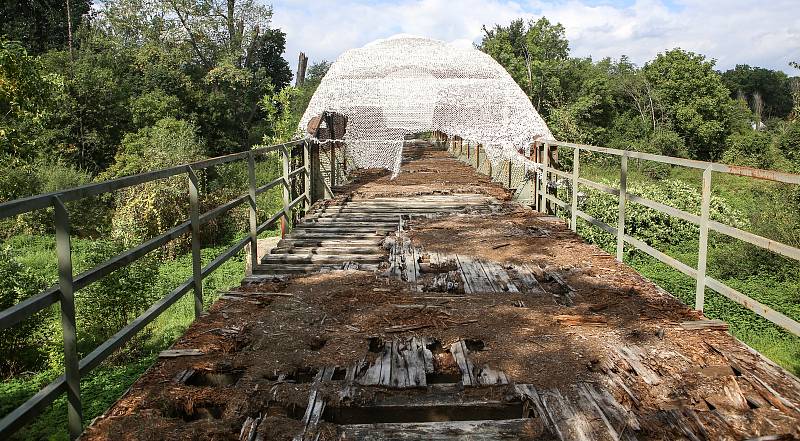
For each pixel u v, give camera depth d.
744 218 14.30
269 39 40.19
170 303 3.83
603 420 2.71
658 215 13.54
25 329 8.01
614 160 30.34
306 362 3.40
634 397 2.91
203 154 21.58
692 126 37.97
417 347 3.62
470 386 3.07
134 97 28.03
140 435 2.62
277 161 22.88
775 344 7.93
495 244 6.51
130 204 14.39
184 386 3.10
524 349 3.54
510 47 37.16
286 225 7.67
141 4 32.56
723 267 11.57
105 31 33.66
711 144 38.66
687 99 39.34
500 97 11.84
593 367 3.31
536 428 2.67
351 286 4.94
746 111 50.09
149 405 2.90
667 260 4.79
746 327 8.65
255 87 35.09
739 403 2.87
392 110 12.41
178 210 14.65
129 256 3.34
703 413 2.77
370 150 12.85
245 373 3.27
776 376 3.13
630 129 36.62
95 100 24.36
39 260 14.02
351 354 3.52
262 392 3.03
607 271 5.36
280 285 4.96
